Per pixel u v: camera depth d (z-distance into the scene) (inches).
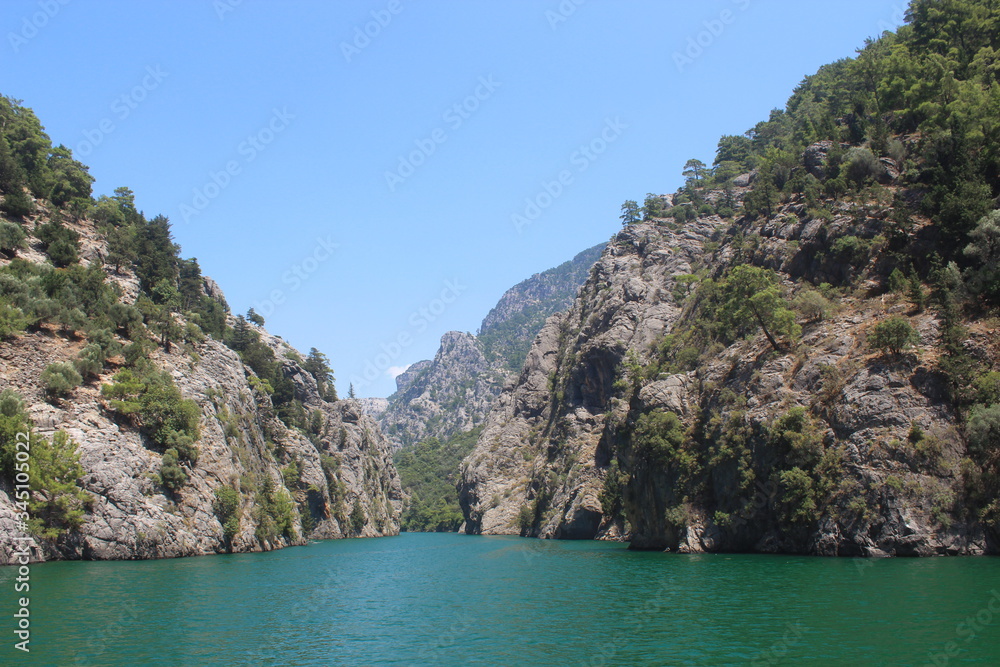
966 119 4028.1
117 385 3880.4
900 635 1667.1
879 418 3046.3
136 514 3540.8
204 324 6417.3
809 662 1497.3
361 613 2256.4
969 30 5216.5
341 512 7568.9
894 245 3801.7
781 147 6978.4
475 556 4456.2
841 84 6619.1
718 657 1571.1
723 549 3580.2
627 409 5629.9
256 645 1803.6
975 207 3469.5
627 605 2253.9
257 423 5669.3
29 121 6141.7
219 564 3523.6
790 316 3708.2
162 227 6870.1
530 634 1897.1
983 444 2778.1
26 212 5182.1
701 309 5344.5
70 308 4276.6
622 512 5580.7
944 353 3073.3
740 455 3533.5
